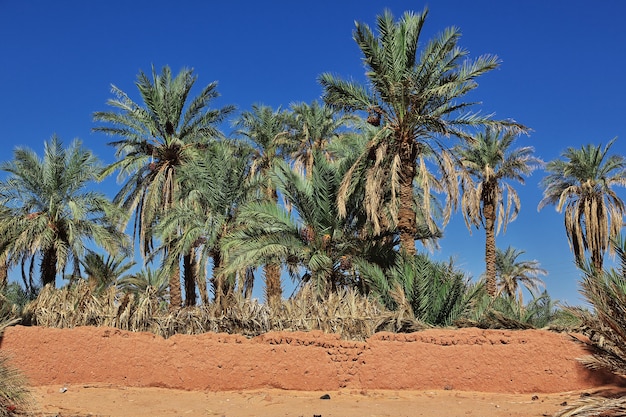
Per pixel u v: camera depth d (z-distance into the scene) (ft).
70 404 30.17
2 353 31.17
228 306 38.96
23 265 72.84
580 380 33.78
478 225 88.84
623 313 27.61
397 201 60.54
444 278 47.98
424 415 27.68
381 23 57.57
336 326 37.58
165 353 35.42
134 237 88.22
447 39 56.13
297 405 30.68
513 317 44.39
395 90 55.88
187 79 86.89
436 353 34.99
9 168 70.90
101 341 35.65
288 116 101.55
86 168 73.20
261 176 75.97
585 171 95.35
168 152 85.15
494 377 34.35
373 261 58.23
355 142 66.28
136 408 29.78
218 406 30.48
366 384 34.65
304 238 59.47
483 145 98.27
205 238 71.15
